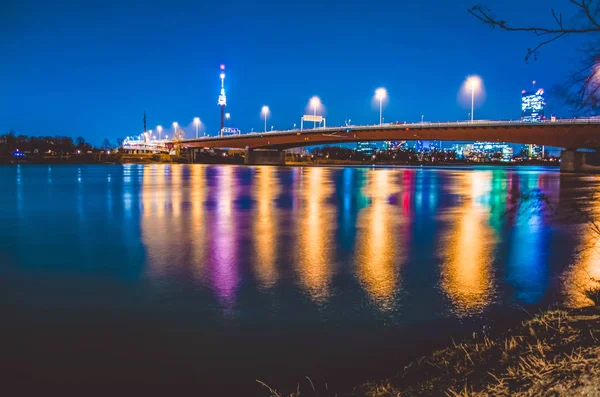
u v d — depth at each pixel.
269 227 23.39
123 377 7.33
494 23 4.32
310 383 6.99
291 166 161.38
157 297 11.57
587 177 80.75
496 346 6.31
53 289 12.31
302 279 13.16
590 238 19.22
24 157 178.38
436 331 9.06
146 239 20.03
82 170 112.31
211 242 19.23
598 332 5.49
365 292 11.81
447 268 14.38
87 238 20.34
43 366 7.72
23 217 27.55
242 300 11.24
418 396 5.17
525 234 20.56
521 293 11.62
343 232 21.72
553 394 4.04
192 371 7.51
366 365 7.57
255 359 7.91
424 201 37.12
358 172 104.25
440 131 100.31
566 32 4.18
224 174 90.06
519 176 84.25
